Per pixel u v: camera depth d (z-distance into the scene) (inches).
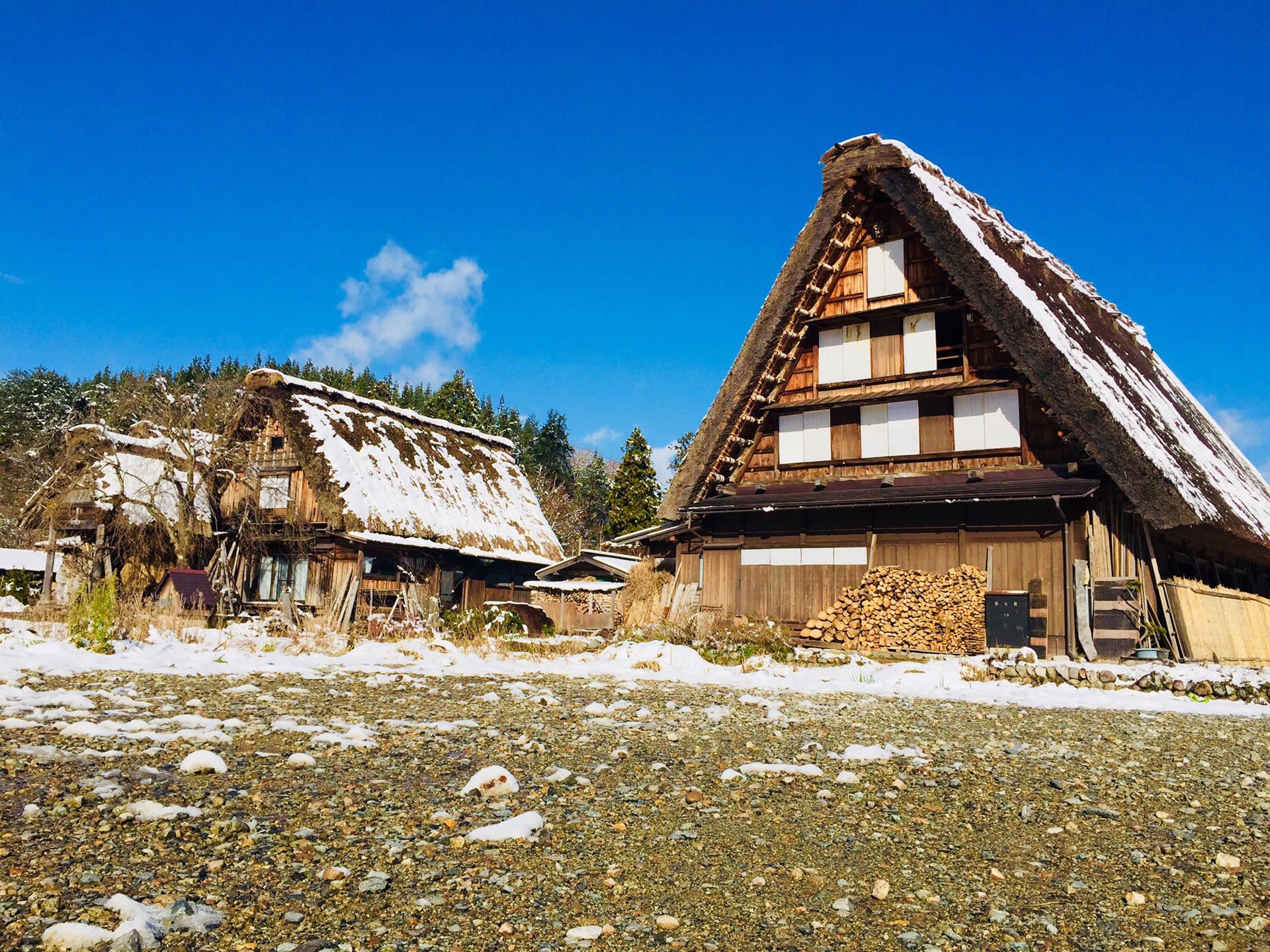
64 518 1052.5
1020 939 130.7
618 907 138.9
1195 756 260.2
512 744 255.0
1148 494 554.3
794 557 721.0
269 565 1043.9
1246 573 865.5
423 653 566.3
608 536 2172.7
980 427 666.8
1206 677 436.1
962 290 669.3
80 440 1028.5
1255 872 159.2
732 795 204.5
